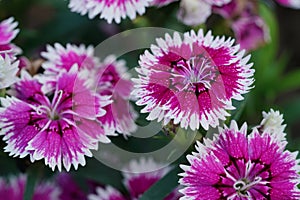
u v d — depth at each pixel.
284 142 0.30
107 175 0.35
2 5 0.38
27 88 0.31
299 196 0.29
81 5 0.33
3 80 0.31
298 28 0.55
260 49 0.41
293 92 0.51
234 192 0.29
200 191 0.28
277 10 0.55
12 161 0.35
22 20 0.39
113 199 0.35
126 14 0.33
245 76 0.30
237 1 0.39
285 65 0.53
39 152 0.29
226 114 0.29
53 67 0.33
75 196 0.37
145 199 0.30
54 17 0.41
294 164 0.29
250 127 0.31
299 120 0.50
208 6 0.35
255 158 0.29
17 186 0.37
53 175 0.36
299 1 0.40
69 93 0.31
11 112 0.30
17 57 0.34
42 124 0.30
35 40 0.39
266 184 0.29
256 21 0.40
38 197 0.37
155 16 0.36
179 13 0.36
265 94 0.42
